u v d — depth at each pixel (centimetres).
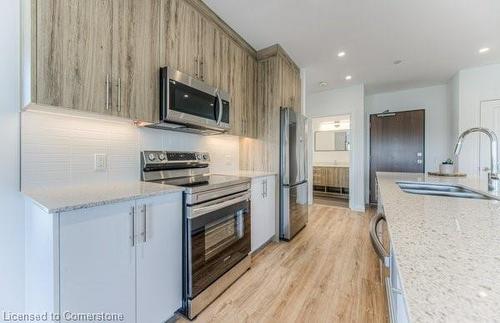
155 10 168
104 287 114
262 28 253
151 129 203
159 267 141
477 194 149
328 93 491
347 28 254
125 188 149
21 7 127
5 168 127
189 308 155
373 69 371
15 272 130
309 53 316
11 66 128
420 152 465
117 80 144
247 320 155
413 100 482
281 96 305
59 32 118
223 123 224
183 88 181
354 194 461
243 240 212
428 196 124
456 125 388
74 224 103
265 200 270
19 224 131
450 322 29
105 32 138
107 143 171
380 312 162
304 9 221
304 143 353
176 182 191
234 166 312
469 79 369
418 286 37
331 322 153
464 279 39
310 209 466
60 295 99
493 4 213
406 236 61
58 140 146
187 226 157
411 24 246
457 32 262
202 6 209
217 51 230
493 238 60
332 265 230
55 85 117
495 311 31
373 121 513
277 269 222
